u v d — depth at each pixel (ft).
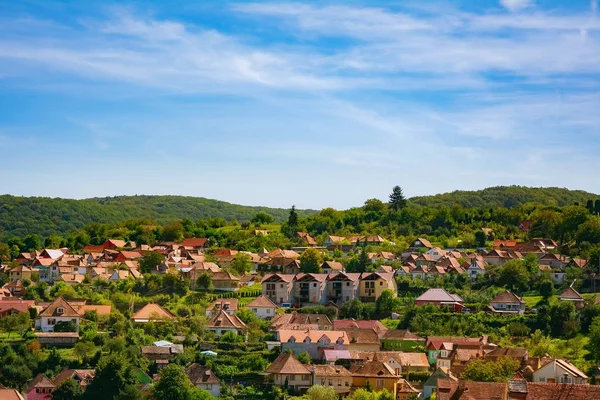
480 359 653.71
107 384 621.31
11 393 525.34
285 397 629.10
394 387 647.97
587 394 406.82
